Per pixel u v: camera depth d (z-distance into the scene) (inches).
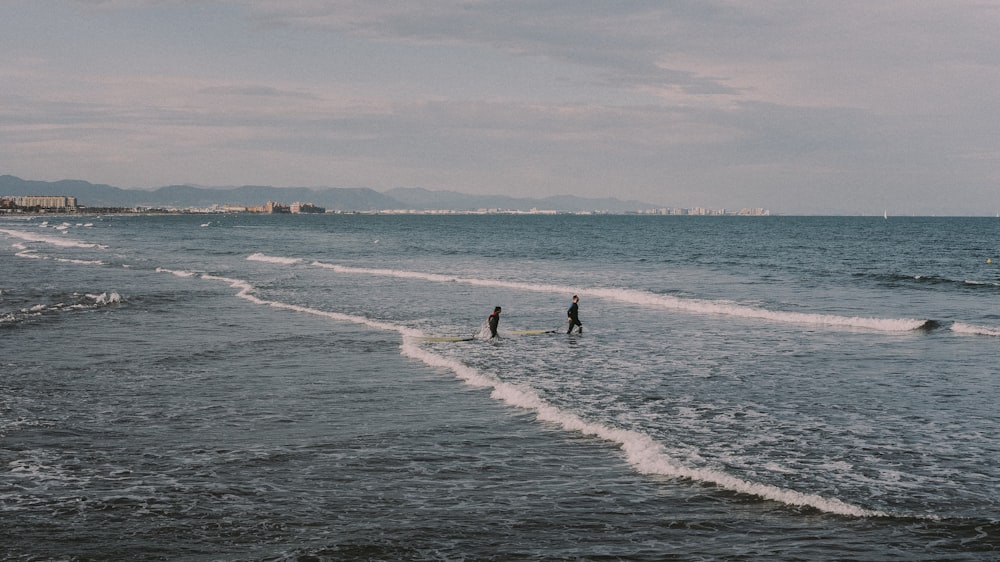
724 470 470.9
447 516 400.8
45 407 633.0
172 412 619.2
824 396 679.1
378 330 1091.3
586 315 1273.4
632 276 2069.4
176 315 1240.8
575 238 5054.1
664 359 873.5
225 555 353.4
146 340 991.6
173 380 746.2
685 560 348.5
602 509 410.6
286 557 351.6
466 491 438.6
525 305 1407.5
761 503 417.7
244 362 844.6
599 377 768.3
